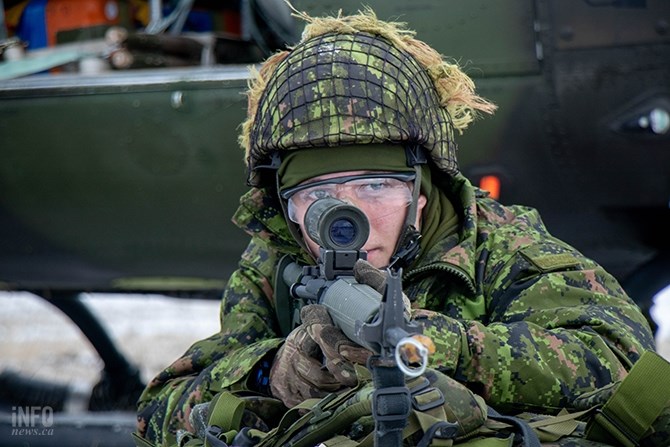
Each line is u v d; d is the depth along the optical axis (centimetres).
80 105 1536
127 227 1577
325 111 714
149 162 1529
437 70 771
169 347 2525
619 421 645
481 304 769
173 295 1834
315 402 664
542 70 1438
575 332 718
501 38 1443
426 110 740
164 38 1617
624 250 1540
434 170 787
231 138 1499
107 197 1559
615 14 1420
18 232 1620
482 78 1449
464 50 1449
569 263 767
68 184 1566
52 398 1862
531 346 700
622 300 766
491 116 1451
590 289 758
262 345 772
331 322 616
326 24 766
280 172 742
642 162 1448
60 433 1537
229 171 1511
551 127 1449
